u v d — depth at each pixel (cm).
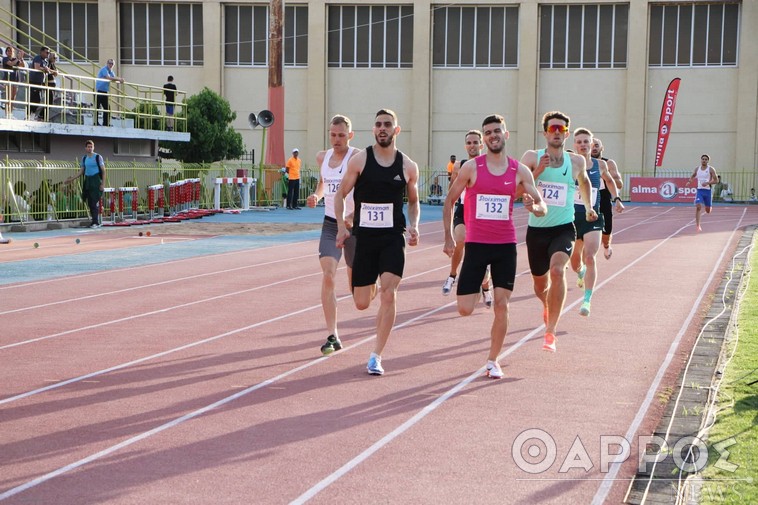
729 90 5872
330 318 1065
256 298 1534
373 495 600
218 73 6003
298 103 6119
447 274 1900
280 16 4734
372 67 6103
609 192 1620
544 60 6012
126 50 6034
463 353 1072
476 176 932
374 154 947
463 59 6059
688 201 5628
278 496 596
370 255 961
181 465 659
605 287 1655
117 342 1138
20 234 2870
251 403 838
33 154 3394
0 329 1230
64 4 5966
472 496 600
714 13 5844
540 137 6016
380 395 868
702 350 1060
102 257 2209
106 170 3512
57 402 841
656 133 5956
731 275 1806
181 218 3562
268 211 4291
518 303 1471
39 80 3359
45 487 612
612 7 5912
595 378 940
